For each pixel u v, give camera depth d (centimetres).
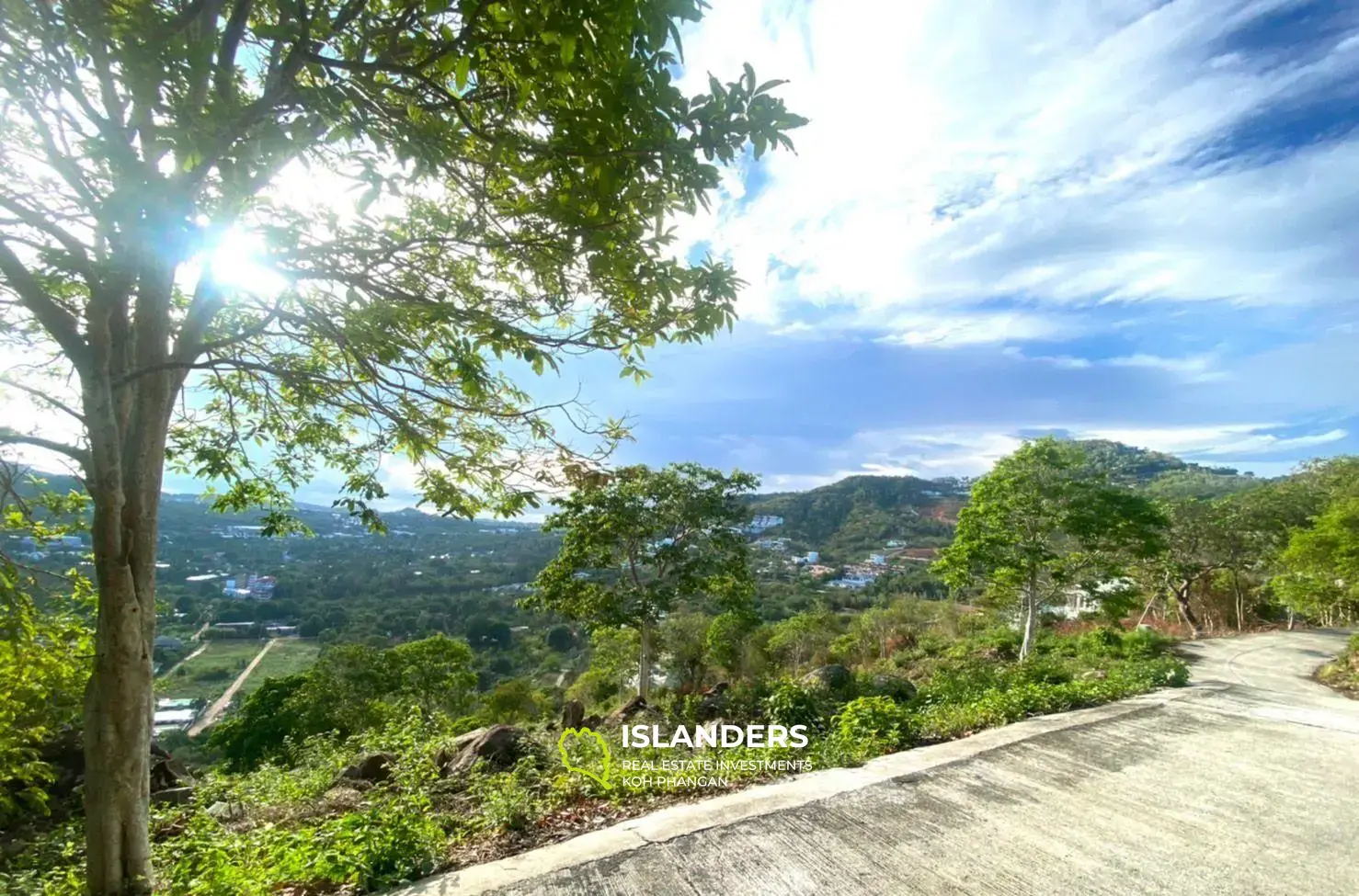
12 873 428
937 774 391
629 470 400
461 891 260
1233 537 2494
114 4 201
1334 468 2970
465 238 323
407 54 254
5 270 256
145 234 220
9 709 487
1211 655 1623
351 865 288
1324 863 278
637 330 331
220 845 356
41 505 448
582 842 306
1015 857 282
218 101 199
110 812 283
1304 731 492
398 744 709
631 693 2227
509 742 593
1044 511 1611
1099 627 2155
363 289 314
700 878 265
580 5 192
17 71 205
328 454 449
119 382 278
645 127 230
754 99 233
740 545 1747
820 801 346
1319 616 2530
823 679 1188
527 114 257
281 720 1830
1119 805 341
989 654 1944
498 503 400
